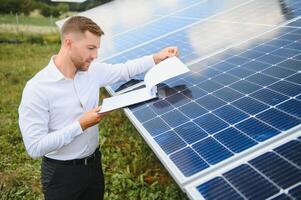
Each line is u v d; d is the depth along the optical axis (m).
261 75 3.20
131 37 6.69
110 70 3.60
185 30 5.59
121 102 3.48
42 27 19.12
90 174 3.42
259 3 5.48
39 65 12.51
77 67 2.96
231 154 2.38
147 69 3.85
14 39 17.00
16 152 6.52
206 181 2.22
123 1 12.01
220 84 3.34
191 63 4.12
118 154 5.89
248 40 4.11
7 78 11.01
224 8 6.08
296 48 3.37
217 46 4.38
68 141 2.91
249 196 2.01
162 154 2.63
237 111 2.83
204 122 2.86
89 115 2.93
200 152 2.52
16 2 20.30
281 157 2.19
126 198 4.86
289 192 1.93
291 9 4.53
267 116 2.61
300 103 2.58
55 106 2.97
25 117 2.84
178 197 4.59
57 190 3.30
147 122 3.15
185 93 3.44
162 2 9.34
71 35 2.81
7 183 5.60
